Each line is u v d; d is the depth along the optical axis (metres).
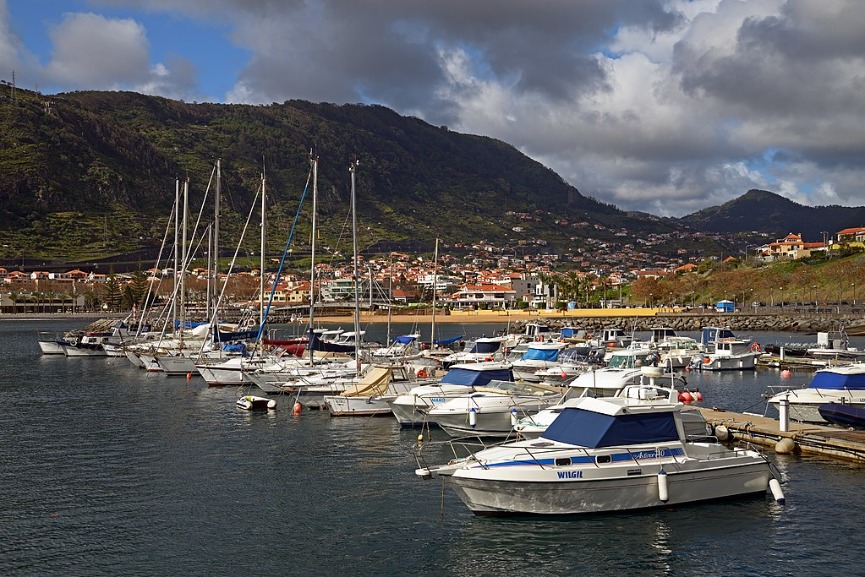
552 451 26.70
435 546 25.11
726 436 39.28
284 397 56.31
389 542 25.55
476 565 23.61
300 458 37.38
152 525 27.58
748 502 28.45
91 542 25.91
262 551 25.02
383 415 48.56
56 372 80.00
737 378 70.75
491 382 45.09
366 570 23.41
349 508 29.19
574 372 60.94
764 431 38.22
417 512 28.50
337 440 41.38
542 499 26.36
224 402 55.91
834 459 35.12
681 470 27.42
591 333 118.06
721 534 25.56
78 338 109.38
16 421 48.78
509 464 26.45
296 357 70.56
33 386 67.69
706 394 59.72
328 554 24.67
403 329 169.38
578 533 25.67
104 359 96.12
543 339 99.69
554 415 35.31
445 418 39.94
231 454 38.47
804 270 199.38
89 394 61.59
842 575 22.66
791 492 29.89
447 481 27.58
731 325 148.50
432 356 77.38
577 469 26.39
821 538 25.31
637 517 26.86
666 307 198.50
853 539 25.22
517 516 26.75
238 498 30.77
